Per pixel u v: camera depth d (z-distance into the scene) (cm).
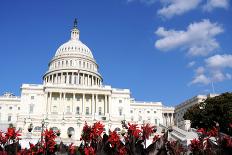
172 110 18100
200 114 10900
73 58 16950
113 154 2264
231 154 2517
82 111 13975
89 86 14325
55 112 12975
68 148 2647
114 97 14825
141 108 16850
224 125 9750
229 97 10450
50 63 17612
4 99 16038
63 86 14050
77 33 19050
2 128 10531
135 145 2269
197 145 2716
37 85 14162
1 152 2359
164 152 2194
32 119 10762
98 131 2458
